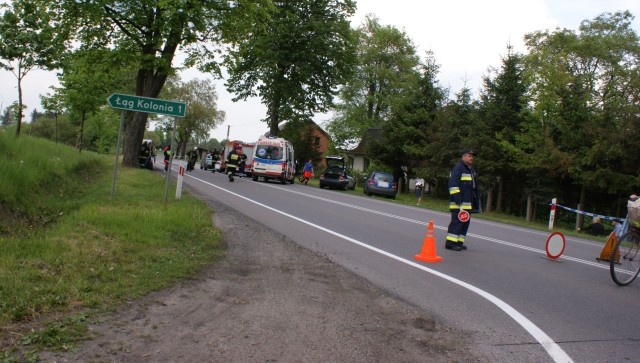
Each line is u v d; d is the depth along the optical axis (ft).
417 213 57.26
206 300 17.35
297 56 119.85
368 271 24.13
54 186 38.86
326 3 123.85
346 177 104.37
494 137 92.22
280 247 28.27
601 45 110.01
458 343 15.06
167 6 65.57
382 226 41.37
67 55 60.13
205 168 155.22
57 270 18.02
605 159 72.13
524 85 88.99
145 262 21.07
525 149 86.43
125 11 71.41
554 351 14.76
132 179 56.65
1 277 16.19
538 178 85.92
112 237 24.14
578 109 80.38
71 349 12.36
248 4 75.92
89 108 91.35
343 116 178.60
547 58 86.53
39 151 46.83
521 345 15.15
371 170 139.44
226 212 39.83
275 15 116.98
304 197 64.49
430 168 108.47
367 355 13.60
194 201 43.29
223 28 77.00
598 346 15.44
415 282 22.41
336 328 15.60
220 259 24.07
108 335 13.46
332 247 29.99
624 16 122.42
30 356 11.75
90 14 67.82
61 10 68.08
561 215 92.32
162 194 44.83
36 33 51.16
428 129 113.39
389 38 175.32
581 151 76.33
